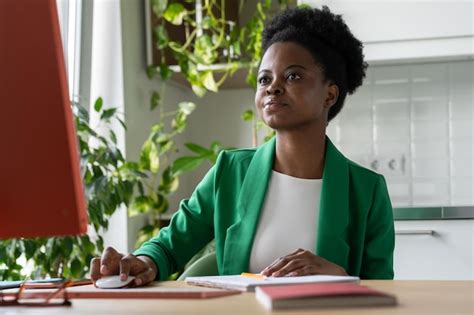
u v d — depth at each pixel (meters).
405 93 3.24
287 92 1.50
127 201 2.59
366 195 1.53
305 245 1.47
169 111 3.36
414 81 3.24
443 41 2.83
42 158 0.91
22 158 0.91
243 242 1.49
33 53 0.90
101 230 2.86
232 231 1.51
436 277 2.68
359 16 2.88
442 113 3.23
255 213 1.51
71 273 2.33
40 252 2.30
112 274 1.29
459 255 2.65
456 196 3.22
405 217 2.69
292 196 1.52
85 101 2.83
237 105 3.52
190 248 1.63
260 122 3.07
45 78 0.90
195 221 1.62
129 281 1.21
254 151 1.64
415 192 3.25
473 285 1.13
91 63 2.85
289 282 1.08
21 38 0.90
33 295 1.08
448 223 2.66
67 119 0.90
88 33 2.83
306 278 1.14
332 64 1.59
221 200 1.58
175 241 1.60
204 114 3.56
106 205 2.44
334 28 1.60
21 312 0.93
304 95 1.50
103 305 0.98
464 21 2.80
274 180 1.55
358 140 3.28
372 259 1.54
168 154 3.30
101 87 2.86
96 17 2.85
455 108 3.22
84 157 2.45
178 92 3.50
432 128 3.24
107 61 2.86
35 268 2.33
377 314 0.83
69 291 1.10
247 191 1.54
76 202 0.91
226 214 1.57
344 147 3.29
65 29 2.76
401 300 0.95
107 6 2.85
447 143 3.23
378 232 1.55
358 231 1.51
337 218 1.47
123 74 2.85
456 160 3.22
